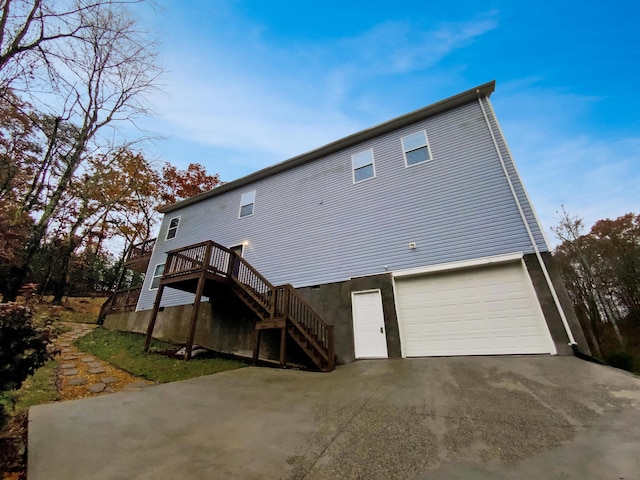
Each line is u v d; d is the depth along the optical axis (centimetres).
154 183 2088
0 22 637
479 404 353
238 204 1248
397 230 823
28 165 1111
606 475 200
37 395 443
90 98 1024
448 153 832
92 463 234
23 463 240
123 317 1352
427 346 680
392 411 350
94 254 2269
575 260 1917
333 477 218
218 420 339
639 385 368
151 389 484
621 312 1827
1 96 745
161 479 212
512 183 719
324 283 873
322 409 373
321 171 1065
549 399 351
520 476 206
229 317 1005
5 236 852
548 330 579
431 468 224
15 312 279
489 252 684
